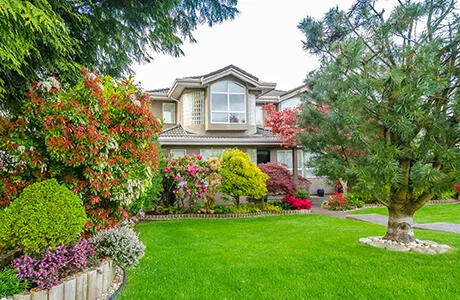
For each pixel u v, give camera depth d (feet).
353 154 22.16
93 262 13.66
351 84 17.47
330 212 40.06
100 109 16.51
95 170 15.65
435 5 16.31
